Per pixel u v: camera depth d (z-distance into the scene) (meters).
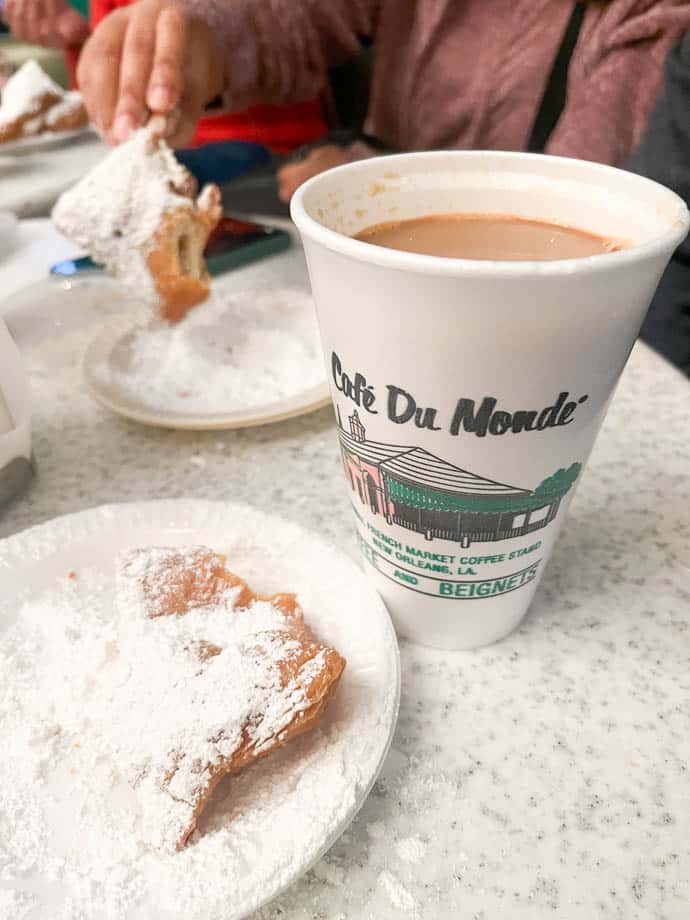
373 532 0.34
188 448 0.55
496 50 1.19
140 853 0.27
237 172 1.27
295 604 0.36
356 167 0.34
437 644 0.38
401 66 1.35
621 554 0.44
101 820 0.29
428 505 0.31
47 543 0.41
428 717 0.34
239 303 0.67
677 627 0.39
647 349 0.67
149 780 0.28
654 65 1.04
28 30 2.01
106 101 0.78
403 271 0.23
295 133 1.54
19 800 0.29
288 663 0.31
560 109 1.17
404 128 1.39
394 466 0.30
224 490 0.50
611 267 0.23
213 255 0.84
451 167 0.36
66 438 0.56
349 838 0.29
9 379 0.47
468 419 0.27
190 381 0.59
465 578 0.33
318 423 0.58
